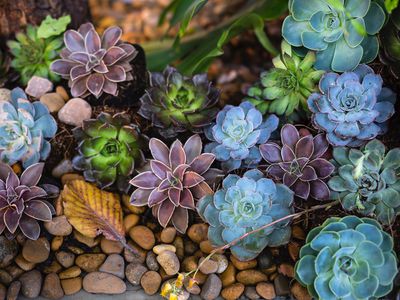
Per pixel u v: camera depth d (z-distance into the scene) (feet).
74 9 2.30
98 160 1.92
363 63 1.88
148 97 1.96
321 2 1.83
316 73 1.89
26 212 1.83
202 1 1.92
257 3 2.40
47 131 1.95
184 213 1.84
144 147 1.94
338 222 1.70
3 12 2.23
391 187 1.82
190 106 1.95
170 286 1.71
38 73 2.13
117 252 1.87
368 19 1.82
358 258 1.68
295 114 1.99
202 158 1.85
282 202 1.80
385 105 1.87
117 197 1.94
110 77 1.97
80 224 1.86
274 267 1.84
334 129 1.83
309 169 1.83
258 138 1.90
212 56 2.11
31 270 1.84
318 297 1.69
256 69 2.74
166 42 2.68
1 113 1.93
